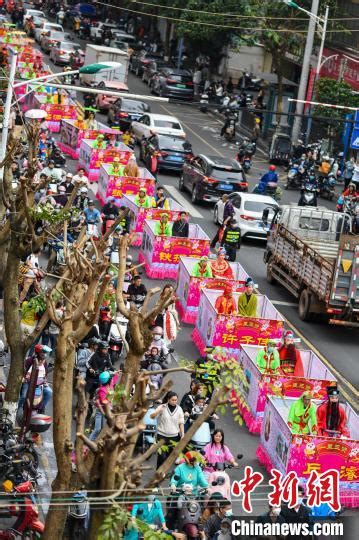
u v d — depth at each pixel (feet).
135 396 72.23
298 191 288.10
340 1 353.51
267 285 195.93
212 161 244.83
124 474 69.72
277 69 352.08
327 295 168.25
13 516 92.32
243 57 441.68
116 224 96.94
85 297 80.18
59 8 559.79
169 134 279.28
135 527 67.00
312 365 138.51
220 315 148.25
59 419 77.10
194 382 111.55
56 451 76.64
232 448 123.44
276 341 144.77
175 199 248.52
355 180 291.17
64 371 77.66
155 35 493.77
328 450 111.04
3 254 120.47
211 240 210.59
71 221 167.12
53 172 198.90
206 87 409.90
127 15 531.09
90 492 69.51
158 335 127.75
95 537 69.62
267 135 362.74
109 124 316.81
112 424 67.41
